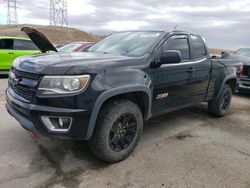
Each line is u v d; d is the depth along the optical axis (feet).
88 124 10.54
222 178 11.25
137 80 11.99
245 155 13.61
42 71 10.28
